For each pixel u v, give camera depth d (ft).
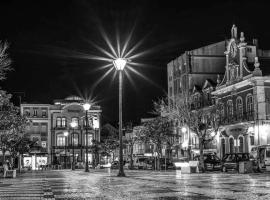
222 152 188.75
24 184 67.82
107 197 39.68
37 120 303.27
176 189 47.98
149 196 39.52
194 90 220.02
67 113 307.78
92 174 115.96
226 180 68.03
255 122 164.04
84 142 306.96
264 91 164.45
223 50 234.79
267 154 125.39
